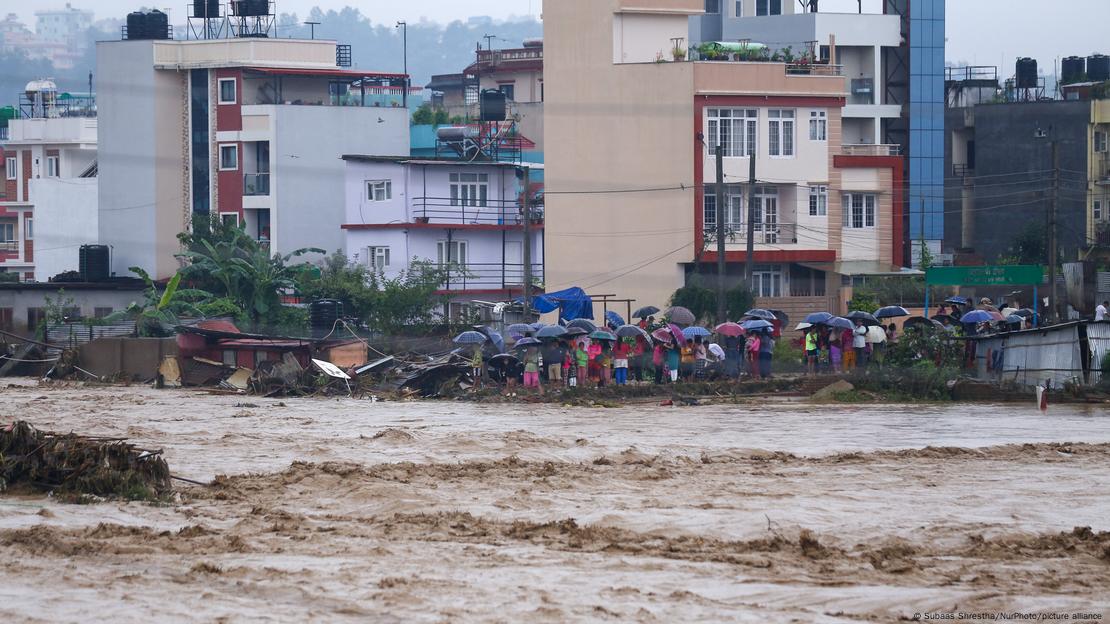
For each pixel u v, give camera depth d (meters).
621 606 34.28
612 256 127.44
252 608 33.69
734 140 125.38
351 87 165.62
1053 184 114.94
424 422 77.75
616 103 126.62
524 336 95.25
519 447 63.97
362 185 142.12
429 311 121.69
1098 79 177.00
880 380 93.31
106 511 46.50
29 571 37.22
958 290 129.75
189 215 156.12
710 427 75.00
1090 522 46.81
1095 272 132.75
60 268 173.88
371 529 43.69
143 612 33.19
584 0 127.31
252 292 126.25
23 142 178.50
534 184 155.62
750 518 46.03
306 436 69.94
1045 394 86.06
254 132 152.25
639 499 49.72
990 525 45.75
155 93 155.50
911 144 166.38
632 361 95.50
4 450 52.03
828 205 128.50
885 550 41.53
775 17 171.12
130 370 109.25
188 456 61.94
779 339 109.25
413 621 32.69
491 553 40.16
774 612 34.12
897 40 167.88
